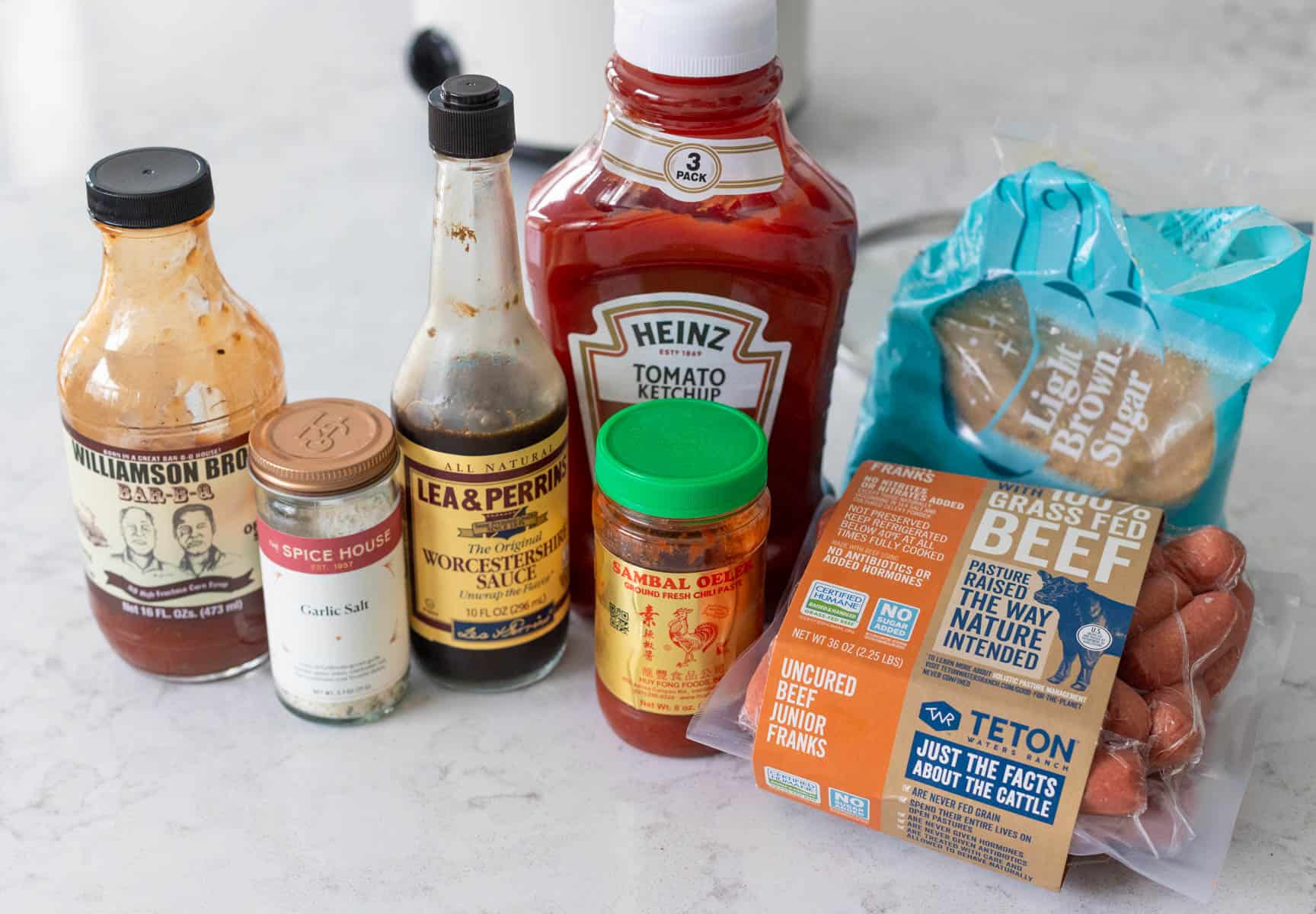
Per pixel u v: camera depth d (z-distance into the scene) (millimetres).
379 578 716
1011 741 624
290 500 684
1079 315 769
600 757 739
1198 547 702
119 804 704
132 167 691
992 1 1471
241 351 719
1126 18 1438
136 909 650
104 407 694
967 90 1310
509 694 779
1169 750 650
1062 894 666
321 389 969
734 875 674
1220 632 673
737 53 672
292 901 656
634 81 693
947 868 681
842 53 1368
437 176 668
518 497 715
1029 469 789
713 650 702
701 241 715
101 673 785
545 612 761
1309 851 684
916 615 657
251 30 1430
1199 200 837
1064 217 767
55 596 833
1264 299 736
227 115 1294
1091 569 667
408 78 1270
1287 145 1216
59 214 1166
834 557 685
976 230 793
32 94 1304
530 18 1054
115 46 1389
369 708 749
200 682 780
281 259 1110
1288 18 1439
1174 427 760
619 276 730
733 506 660
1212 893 657
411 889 663
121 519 718
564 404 727
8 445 940
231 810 703
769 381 759
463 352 696
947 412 804
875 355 846
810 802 678
